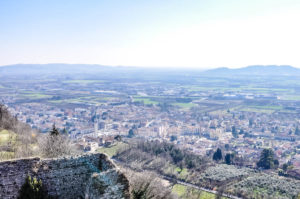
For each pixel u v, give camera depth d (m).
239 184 92.62
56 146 55.28
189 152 136.62
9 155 56.06
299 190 86.25
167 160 113.44
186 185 90.62
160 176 93.19
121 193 24.23
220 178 98.25
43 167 24.70
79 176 25.78
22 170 23.89
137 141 145.88
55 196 24.25
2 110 99.62
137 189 39.09
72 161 25.91
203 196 82.62
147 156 112.81
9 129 90.06
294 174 105.69
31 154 55.47
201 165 114.19
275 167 120.06
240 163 125.44
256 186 90.50
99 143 141.75
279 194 84.25
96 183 23.39
